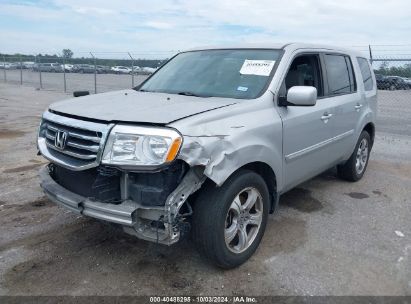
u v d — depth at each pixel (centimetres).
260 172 389
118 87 2344
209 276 341
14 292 316
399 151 812
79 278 335
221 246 329
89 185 325
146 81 492
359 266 362
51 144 348
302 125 417
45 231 418
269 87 389
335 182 600
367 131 631
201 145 297
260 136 354
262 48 441
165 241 297
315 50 473
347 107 519
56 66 3725
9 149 776
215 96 393
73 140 326
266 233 421
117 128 300
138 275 341
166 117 305
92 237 406
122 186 306
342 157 544
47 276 338
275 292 322
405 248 397
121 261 362
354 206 505
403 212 489
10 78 3475
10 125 1061
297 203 510
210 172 301
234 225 346
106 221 318
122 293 317
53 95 1978
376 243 406
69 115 338
